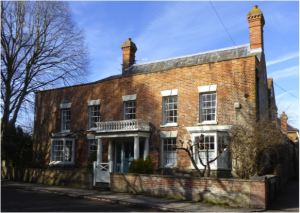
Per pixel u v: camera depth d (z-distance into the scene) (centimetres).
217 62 1844
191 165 1814
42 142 2606
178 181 1393
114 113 2219
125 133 1936
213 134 1744
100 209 1155
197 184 1336
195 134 1819
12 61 2675
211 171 1720
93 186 1744
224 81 1803
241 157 1409
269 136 1405
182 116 1914
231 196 1241
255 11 2080
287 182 2108
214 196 1281
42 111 2678
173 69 1997
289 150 2334
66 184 1889
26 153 2694
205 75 1870
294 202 1341
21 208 1143
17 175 2284
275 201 1366
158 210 1171
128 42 2727
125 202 1299
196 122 1853
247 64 1745
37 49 2745
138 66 2636
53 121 2572
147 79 2100
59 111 2550
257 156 1388
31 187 1809
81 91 2445
